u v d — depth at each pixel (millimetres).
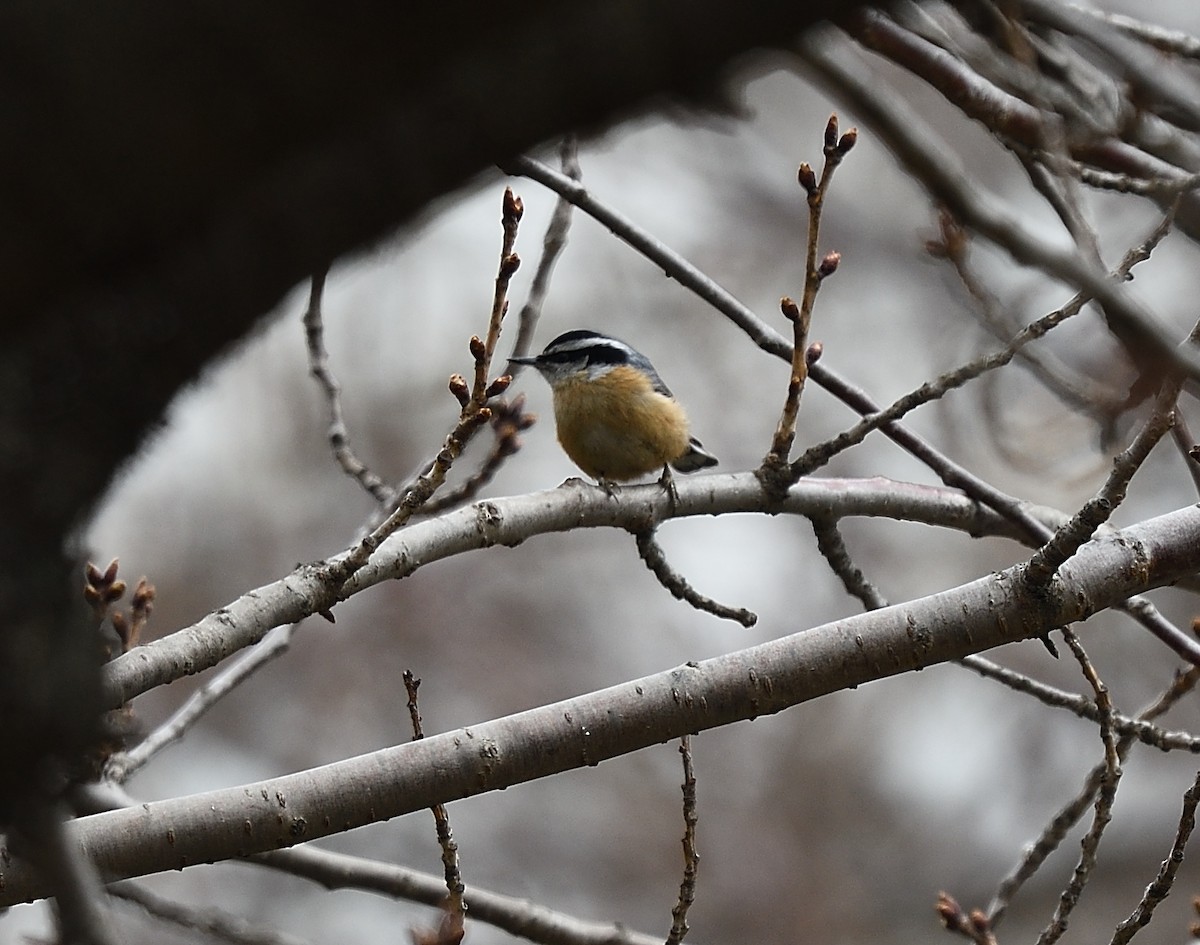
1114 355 10180
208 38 2674
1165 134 9070
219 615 7836
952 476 10430
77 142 2701
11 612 3182
